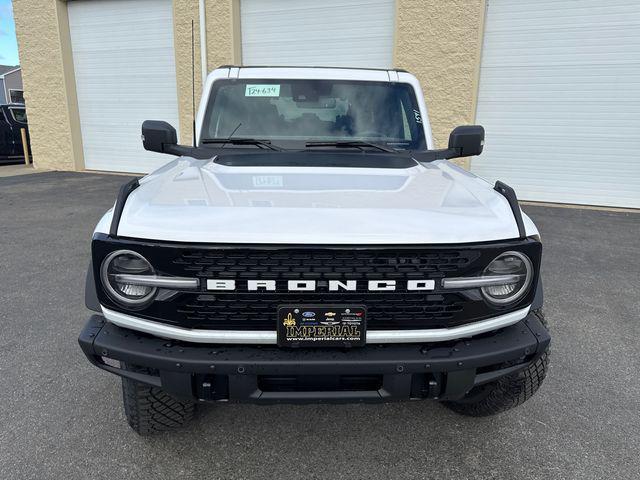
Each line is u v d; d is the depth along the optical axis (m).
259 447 2.39
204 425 2.55
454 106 8.98
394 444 2.43
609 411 2.70
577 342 3.53
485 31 8.67
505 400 2.37
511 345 1.93
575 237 6.58
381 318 1.85
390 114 3.20
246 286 1.79
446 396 1.92
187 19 10.48
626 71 8.18
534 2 8.34
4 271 4.94
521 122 8.89
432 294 1.85
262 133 3.10
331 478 2.19
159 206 1.91
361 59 9.64
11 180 11.10
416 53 8.98
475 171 9.36
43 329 3.62
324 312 1.78
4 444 2.37
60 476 2.17
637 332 3.70
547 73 8.55
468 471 2.24
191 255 1.77
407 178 2.38
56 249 5.73
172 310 1.83
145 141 3.03
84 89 12.35
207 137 3.10
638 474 2.22
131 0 11.23
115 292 1.84
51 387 2.86
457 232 1.83
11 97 42.97
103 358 1.99
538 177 9.05
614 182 8.67
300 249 1.75
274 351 1.83
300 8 9.77
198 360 1.78
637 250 5.98
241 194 2.04
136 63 11.62
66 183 10.69
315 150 2.99
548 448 2.40
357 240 1.76
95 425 2.53
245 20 10.20
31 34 12.20
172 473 2.21
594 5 8.09
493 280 1.87
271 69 3.30
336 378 1.87
